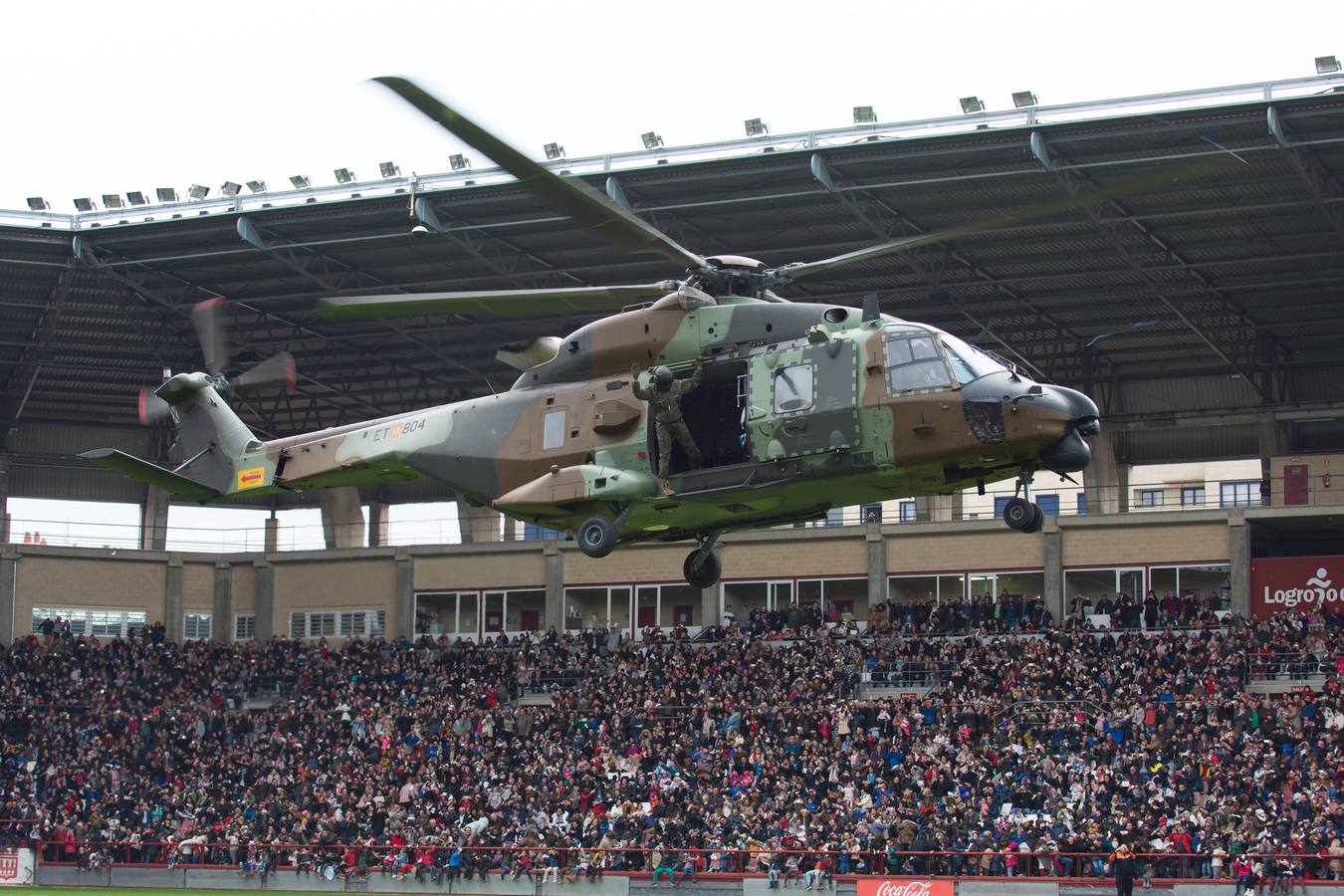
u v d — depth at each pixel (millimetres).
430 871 88875
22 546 125188
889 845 79625
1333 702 85625
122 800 100875
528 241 105750
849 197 96375
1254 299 111375
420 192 99125
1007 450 48500
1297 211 96625
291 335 124688
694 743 95250
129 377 133000
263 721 111188
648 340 53469
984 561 110562
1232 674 92188
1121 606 101938
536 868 86625
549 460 54875
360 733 105938
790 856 81062
